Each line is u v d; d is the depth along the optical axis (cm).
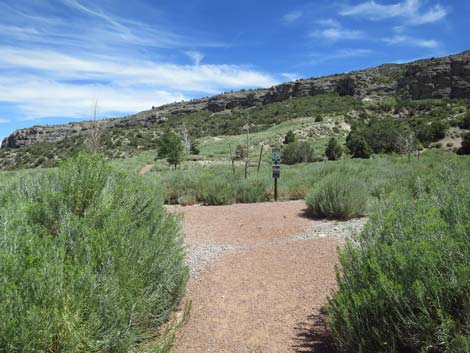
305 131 7769
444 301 234
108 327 254
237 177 1427
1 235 263
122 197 407
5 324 201
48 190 387
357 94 13350
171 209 1056
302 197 1270
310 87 15188
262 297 450
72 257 282
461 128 6788
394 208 372
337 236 691
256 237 743
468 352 202
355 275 309
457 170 562
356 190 875
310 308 413
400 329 257
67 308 226
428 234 272
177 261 390
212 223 872
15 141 17438
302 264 555
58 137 16775
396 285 246
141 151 7769
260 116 12006
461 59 11981
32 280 223
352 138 5081
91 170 400
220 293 467
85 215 354
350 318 278
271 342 348
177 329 355
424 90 12181
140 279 292
